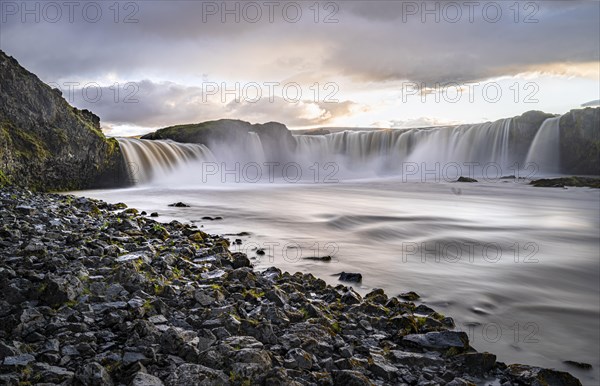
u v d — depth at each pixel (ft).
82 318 20.13
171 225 55.77
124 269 26.14
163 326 20.03
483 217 80.69
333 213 80.94
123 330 19.35
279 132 225.15
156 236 45.75
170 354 17.66
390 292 34.63
